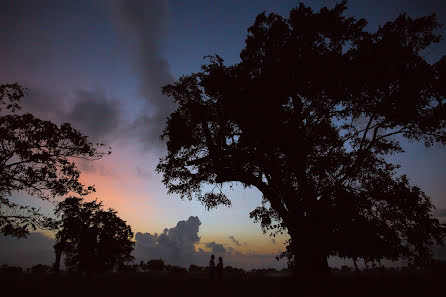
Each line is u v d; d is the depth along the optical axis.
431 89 16.62
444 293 10.15
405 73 16.61
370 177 18.34
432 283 12.98
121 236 37.62
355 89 17.30
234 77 18.86
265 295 11.41
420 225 16.47
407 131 18.62
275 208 19.28
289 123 17.45
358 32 19.30
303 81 18.28
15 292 12.05
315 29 19.22
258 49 21.34
